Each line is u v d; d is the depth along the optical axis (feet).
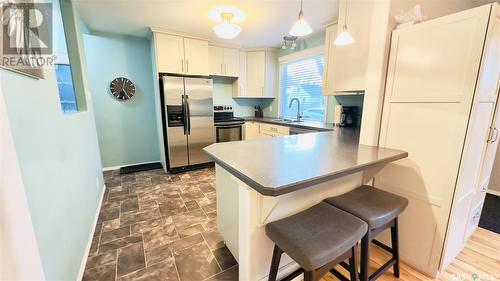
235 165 3.64
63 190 4.18
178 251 5.59
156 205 8.09
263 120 12.49
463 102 3.99
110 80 11.64
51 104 3.95
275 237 3.33
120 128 12.30
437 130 4.39
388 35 4.86
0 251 2.27
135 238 6.13
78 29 7.49
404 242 5.19
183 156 11.91
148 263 5.17
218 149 4.93
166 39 10.79
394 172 5.17
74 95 7.15
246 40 12.36
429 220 4.71
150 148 13.35
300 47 12.35
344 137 6.71
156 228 6.61
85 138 6.71
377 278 4.64
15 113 2.68
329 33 8.72
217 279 4.73
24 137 2.86
